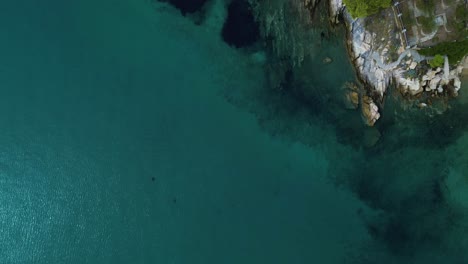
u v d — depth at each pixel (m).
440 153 39.12
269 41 40.88
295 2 39.62
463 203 38.88
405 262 38.88
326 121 40.12
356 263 39.16
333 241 39.41
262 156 40.53
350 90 39.62
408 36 36.41
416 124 39.28
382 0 34.59
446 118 39.03
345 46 39.38
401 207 39.28
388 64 37.91
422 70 37.56
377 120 39.34
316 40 40.03
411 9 35.81
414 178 39.31
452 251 38.66
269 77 40.84
